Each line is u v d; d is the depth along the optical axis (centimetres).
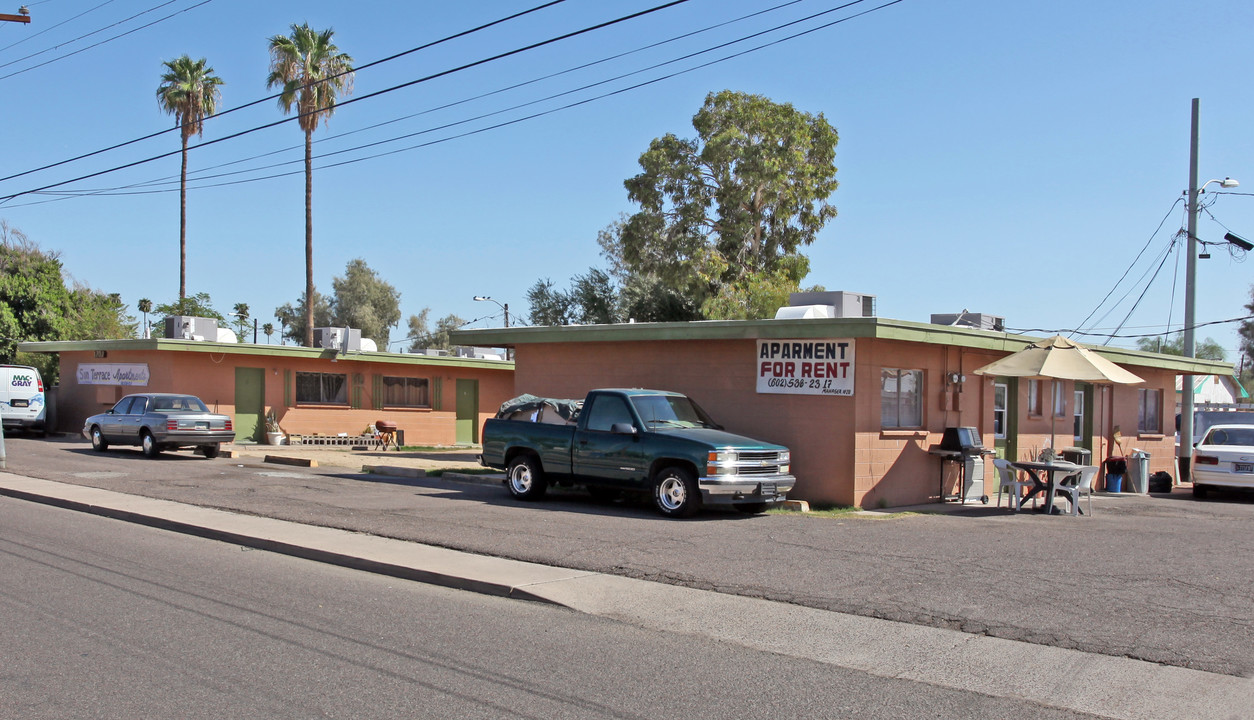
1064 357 1528
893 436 1596
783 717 578
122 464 2175
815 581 932
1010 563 1022
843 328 1505
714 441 1359
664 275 3856
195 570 1010
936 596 870
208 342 2850
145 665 659
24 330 4069
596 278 4281
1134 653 698
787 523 1319
